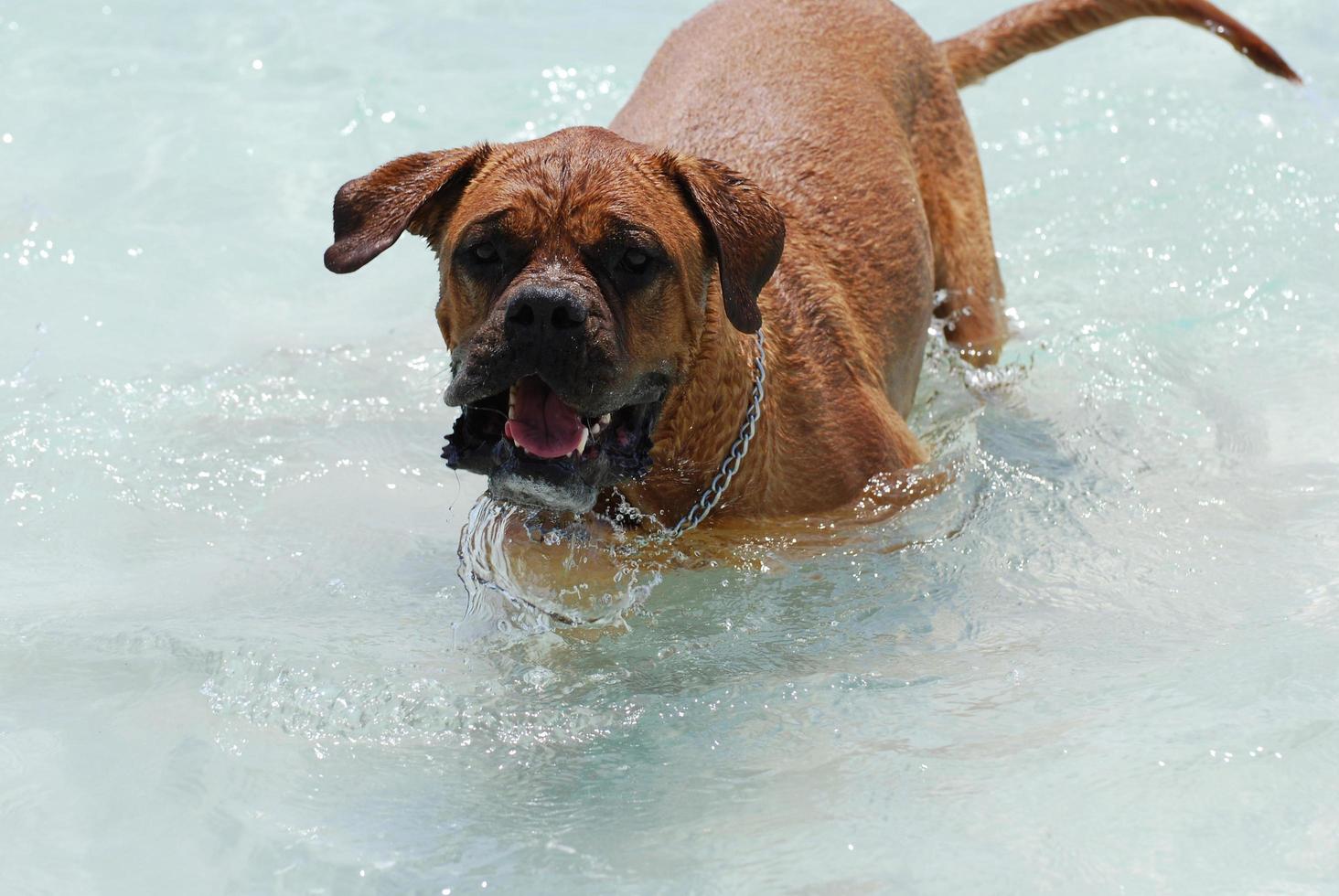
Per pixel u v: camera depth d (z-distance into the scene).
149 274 10.99
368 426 9.33
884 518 8.04
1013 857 5.35
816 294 8.37
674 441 7.27
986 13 15.26
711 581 7.57
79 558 7.83
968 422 9.39
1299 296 10.48
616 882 5.36
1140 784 5.70
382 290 11.16
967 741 6.12
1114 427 9.13
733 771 6.04
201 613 7.27
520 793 5.93
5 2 15.35
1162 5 10.85
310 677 6.66
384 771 6.07
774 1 10.09
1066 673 6.61
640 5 15.82
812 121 9.25
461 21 15.30
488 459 6.82
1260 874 5.20
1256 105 13.31
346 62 14.29
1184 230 11.54
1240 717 6.09
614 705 6.55
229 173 12.44
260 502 8.45
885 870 5.33
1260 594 7.18
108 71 14.05
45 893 5.29
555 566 7.46
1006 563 7.67
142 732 6.25
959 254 10.01
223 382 9.70
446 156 7.24
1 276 10.80
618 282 6.67
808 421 7.93
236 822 5.70
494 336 6.44
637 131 9.36
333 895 5.31
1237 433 8.87
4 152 12.59
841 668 6.80
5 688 6.61
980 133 13.25
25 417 9.06
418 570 7.79
